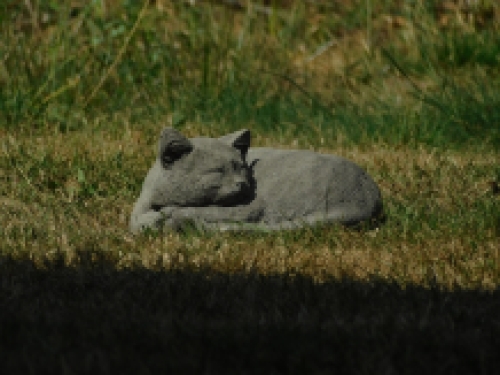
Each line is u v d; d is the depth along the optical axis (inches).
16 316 578.2
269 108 1409.9
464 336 551.8
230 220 808.9
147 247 774.5
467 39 1579.7
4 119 1284.4
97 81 1413.6
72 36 1450.5
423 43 1608.0
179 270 698.8
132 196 1011.3
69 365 483.2
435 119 1325.0
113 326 564.4
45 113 1299.2
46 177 1059.3
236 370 493.4
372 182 875.4
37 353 503.8
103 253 754.8
